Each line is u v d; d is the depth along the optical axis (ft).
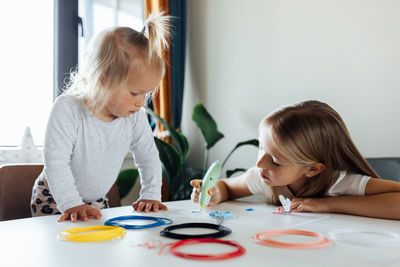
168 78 8.18
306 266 1.58
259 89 7.41
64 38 7.27
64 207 3.09
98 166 3.83
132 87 3.30
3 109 6.97
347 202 2.93
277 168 3.18
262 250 1.81
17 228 2.35
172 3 8.30
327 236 2.14
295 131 3.07
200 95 8.66
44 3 7.25
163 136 8.06
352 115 5.95
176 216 2.83
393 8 5.41
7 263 1.60
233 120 7.93
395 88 5.41
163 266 1.55
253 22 7.53
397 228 2.43
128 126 3.90
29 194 4.14
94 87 3.37
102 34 3.42
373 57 5.66
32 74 7.20
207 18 8.52
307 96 6.58
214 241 1.94
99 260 1.64
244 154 7.67
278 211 3.03
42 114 7.33
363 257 1.72
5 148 6.81
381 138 5.58
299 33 6.70
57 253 1.75
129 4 8.33
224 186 3.87
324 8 6.31
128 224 2.44
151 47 3.41
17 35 7.03
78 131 3.55
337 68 6.14
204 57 8.58
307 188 3.40
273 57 7.16
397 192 2.88
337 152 3.26
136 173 7.00
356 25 5.87
